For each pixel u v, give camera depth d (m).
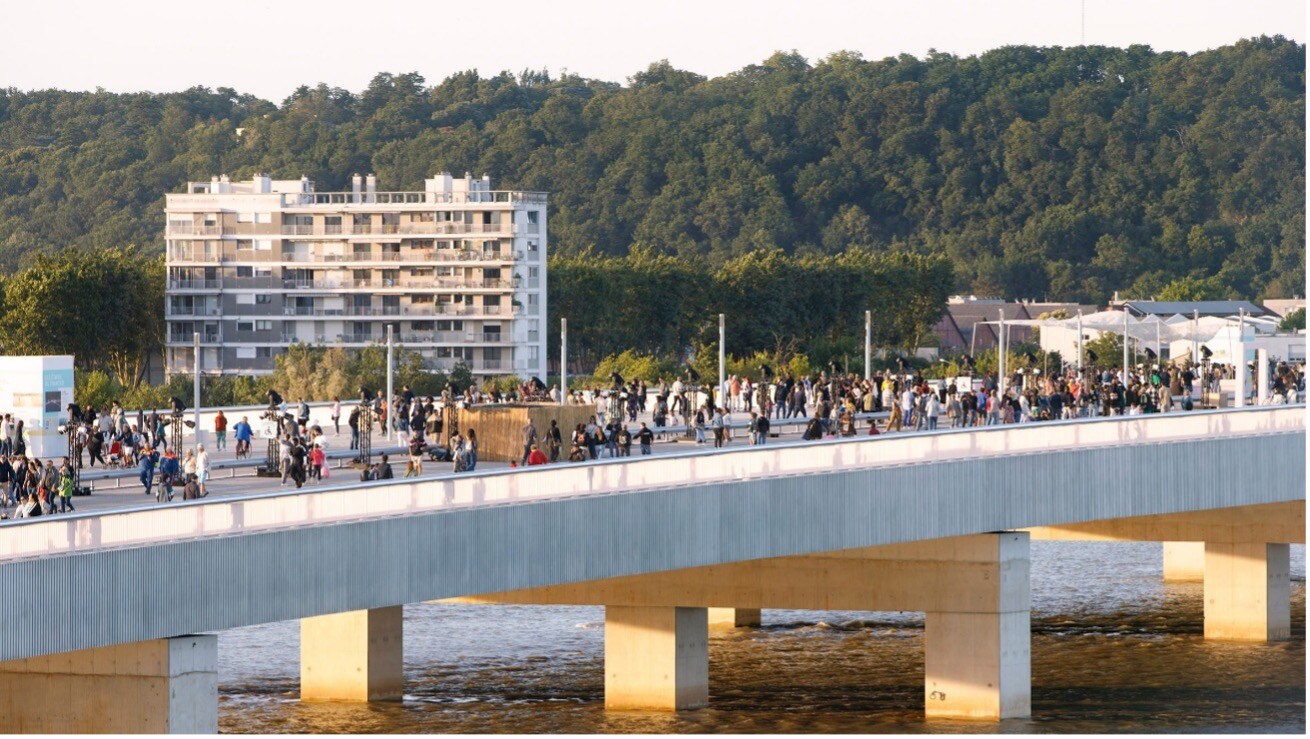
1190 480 142.25
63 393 161.50
